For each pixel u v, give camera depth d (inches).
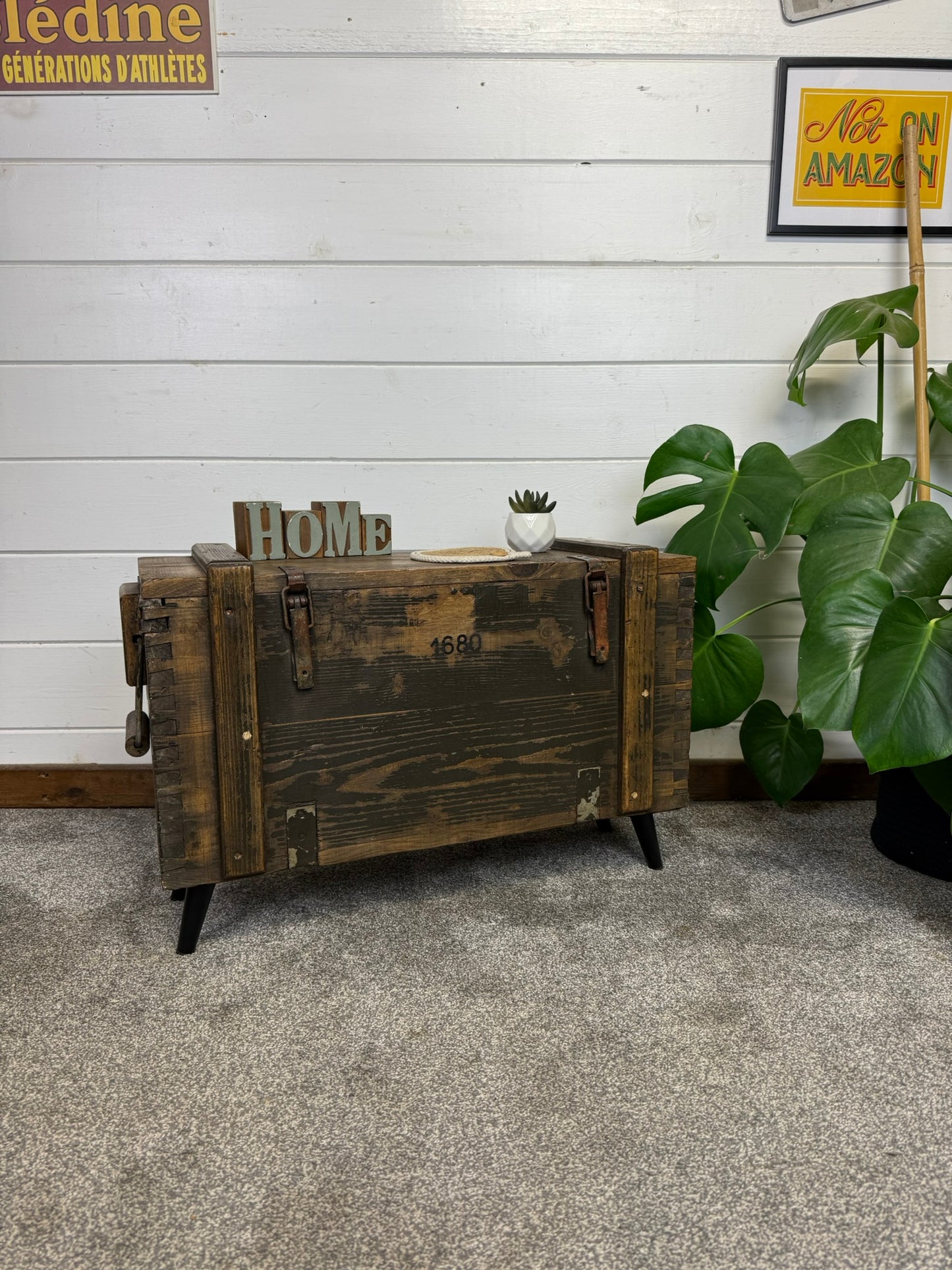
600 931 48.3
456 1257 27.5
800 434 67.0
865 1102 34.6
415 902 51.9
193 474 64.7
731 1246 28.0
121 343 62.5
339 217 61.9
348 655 46.5
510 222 62.7
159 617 42.4
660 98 61.8
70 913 50.4
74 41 58.7
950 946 46.7
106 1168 31.1
